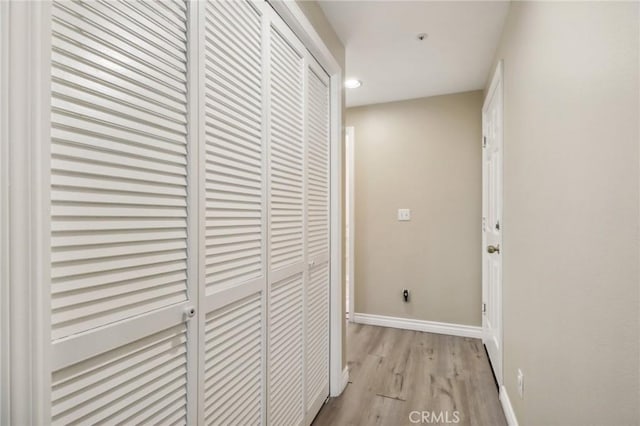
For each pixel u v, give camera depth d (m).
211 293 1.00
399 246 3.32
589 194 0.86
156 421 0.80
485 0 1.75
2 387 0.50
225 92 1.06
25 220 0.52
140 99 0.75
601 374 0.80
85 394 0.64
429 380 2.26
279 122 1.43
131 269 0.74
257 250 1.27
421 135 3.24
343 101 2.20
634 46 0.65
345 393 2.09
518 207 1.66
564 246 1.04
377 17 1.90
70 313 0.61
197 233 0.92
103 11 0.67
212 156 1.00
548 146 1.19
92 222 0.65
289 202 1.52
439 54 2.35
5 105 0.50
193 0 0.90
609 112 0.75
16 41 0.51
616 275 0.73
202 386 0.94
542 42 1.25
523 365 1.55
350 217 3.50
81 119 0.63
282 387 1.44
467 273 3.09
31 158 0.52
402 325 3.30
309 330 1.75
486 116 2.78
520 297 1.62
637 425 0.65
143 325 0.76
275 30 1.39
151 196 0.79
